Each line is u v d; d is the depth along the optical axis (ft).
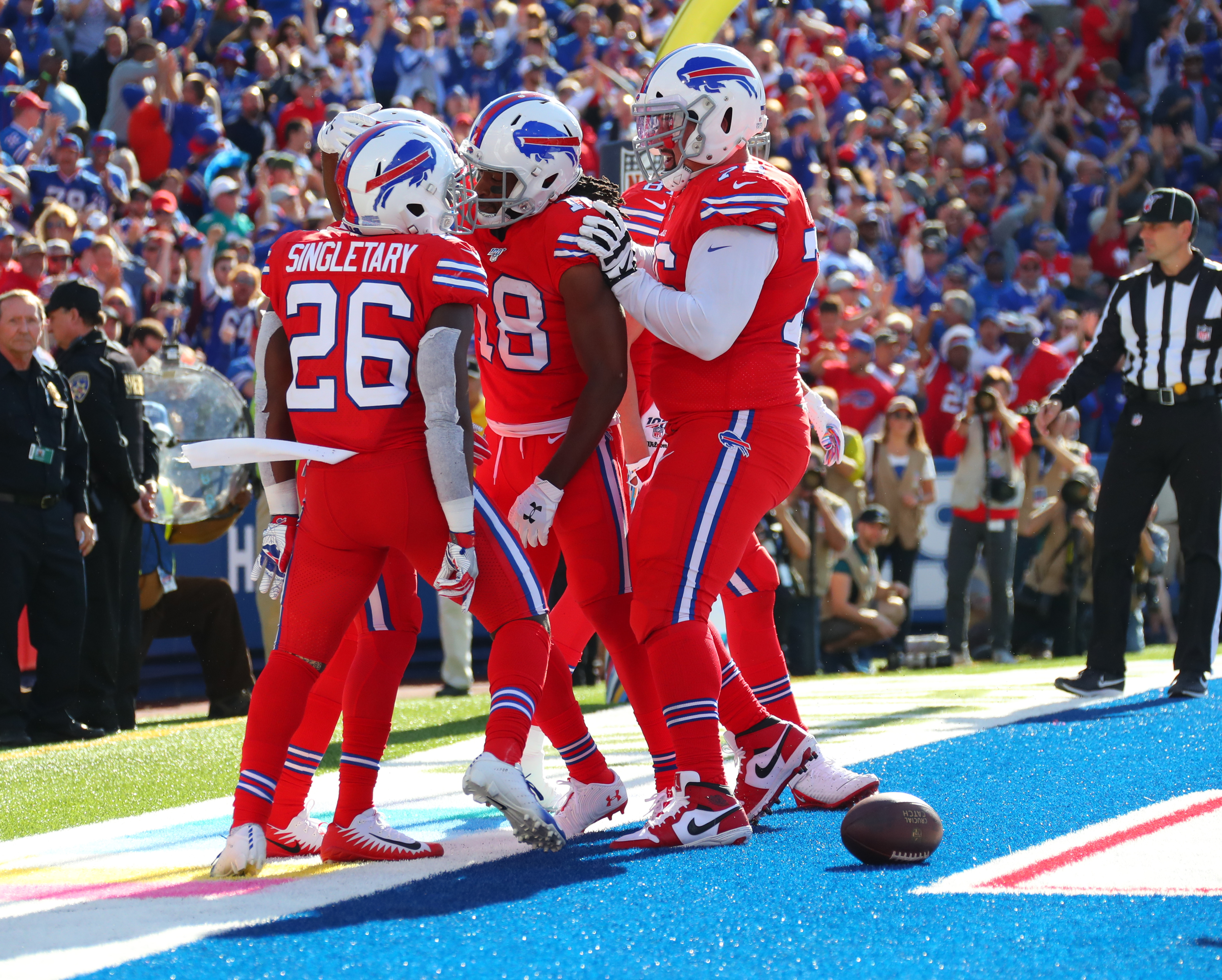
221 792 60.13
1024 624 125.18
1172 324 73.31
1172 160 204.95
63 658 82.48
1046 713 70.33
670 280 45.01
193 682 115.24
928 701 81.56
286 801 45.19
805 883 37.04
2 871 44.16
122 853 46.42
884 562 122.62
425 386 40.16
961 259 176.86
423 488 40.91
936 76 225.56
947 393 139.44
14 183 135.54
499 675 41.34
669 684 43.29
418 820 50.65
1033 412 123.95
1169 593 135.95
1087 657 82.64
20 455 80.07
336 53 173.78
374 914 35.27
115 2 172.76
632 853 42.45
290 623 41.09
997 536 118.32
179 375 92.63
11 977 30.27
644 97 45.52
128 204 142.20
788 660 110.42
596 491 45.29
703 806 43.11
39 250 116.78
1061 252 186.29
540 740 51.31
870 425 132.98
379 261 40.70
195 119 161.17
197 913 36.09
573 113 44.57
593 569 45.50
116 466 85.51
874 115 201.36
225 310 130.72
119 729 87.86
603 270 43.50
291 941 32.60
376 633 44.09
